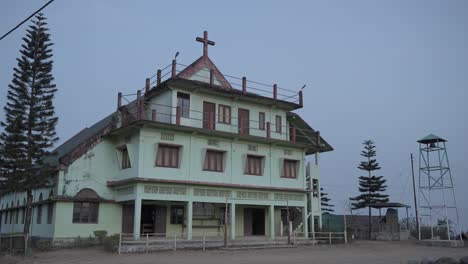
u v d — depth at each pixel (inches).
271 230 1370.6
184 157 1231.5
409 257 1015.6
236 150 1339.8
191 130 1226.6
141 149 1160.8
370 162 2428.6
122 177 1227.9
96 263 820.6
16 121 1140.5
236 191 1312.7
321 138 1606.8
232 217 1290.6
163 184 1177.4
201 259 897.5
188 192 1219.9
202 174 1254.3
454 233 1866.4
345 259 940.0
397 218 1983.3
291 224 1446.9
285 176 1448.1
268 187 1366.9
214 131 1254.9
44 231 1231.5
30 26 1200.8
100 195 1232.2
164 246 1078.4
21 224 1481.3
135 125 1162.0
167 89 1273.4
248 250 1131.9
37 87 1169.4
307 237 1417.3
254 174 1368.1
